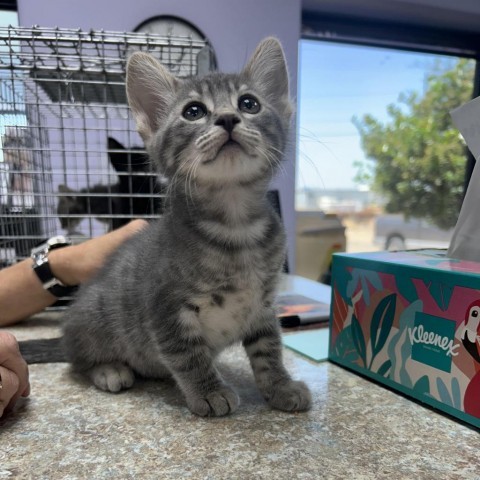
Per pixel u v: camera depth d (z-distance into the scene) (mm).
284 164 371
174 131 334
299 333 415
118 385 309
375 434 242
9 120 528
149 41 503
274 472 209
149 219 525
